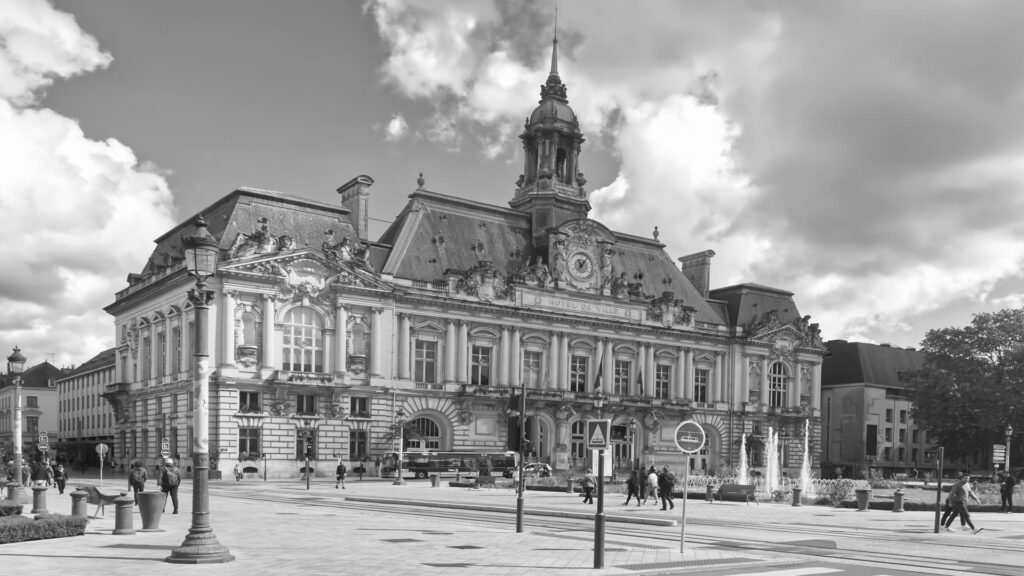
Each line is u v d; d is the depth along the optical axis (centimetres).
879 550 2633
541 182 9669
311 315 7750
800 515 4094
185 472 7394
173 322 7825
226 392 7212
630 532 3056
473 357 8638
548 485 6012
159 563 2056
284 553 2258
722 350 10388
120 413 8950
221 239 7406
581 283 9325
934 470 12325
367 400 7944
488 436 8575
